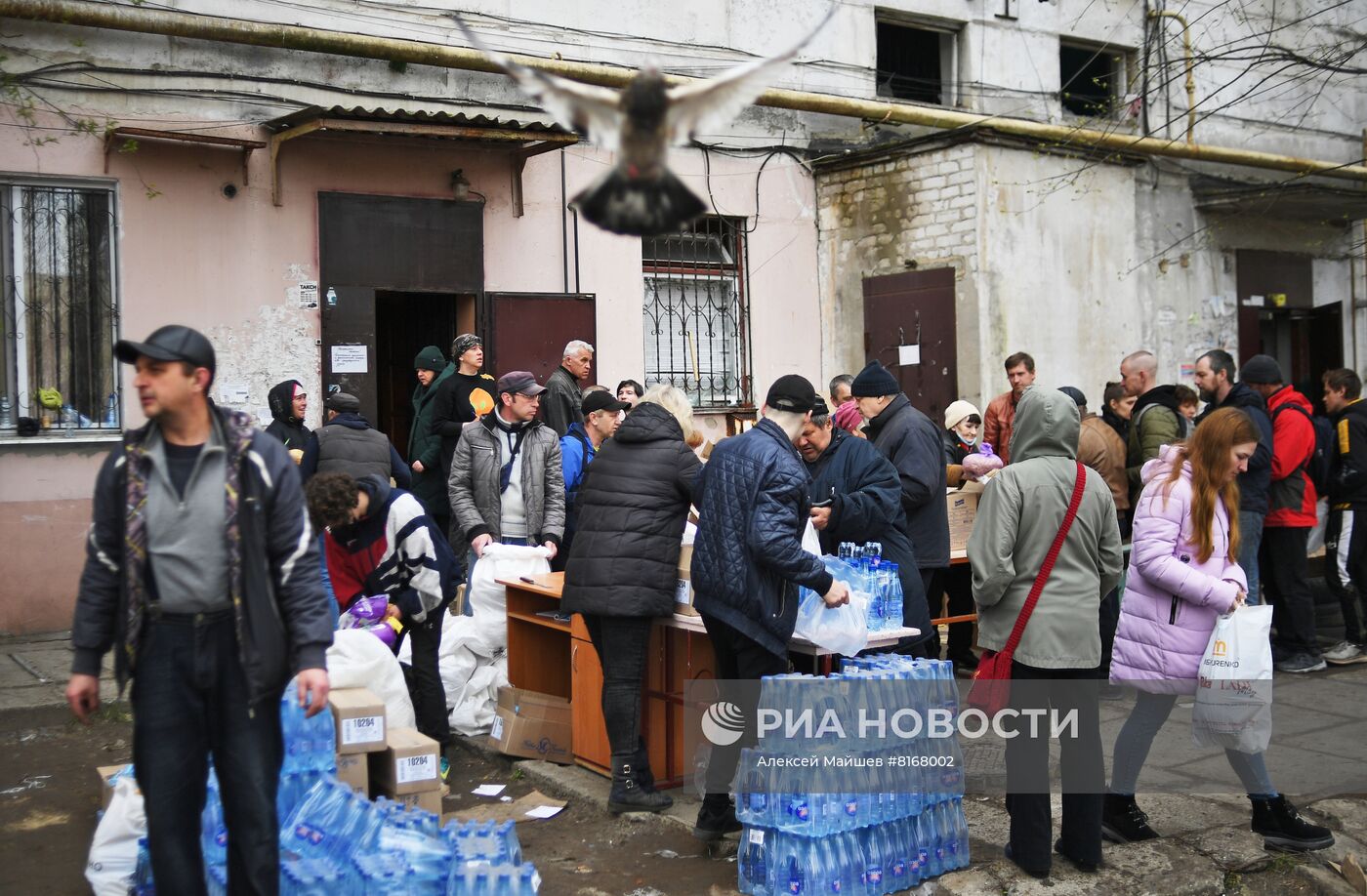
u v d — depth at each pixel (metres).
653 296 11.91
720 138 12.00
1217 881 4.75
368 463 7.64
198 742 3.50
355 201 9.99
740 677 4.96
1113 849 4.99
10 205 8.87
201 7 9.37
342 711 4.71
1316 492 8.58
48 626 8.90
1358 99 16.02
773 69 2.27
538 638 6.55
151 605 3.44
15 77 8.68
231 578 3.41
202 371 3.43
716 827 4.94
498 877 3.95
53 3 8.62
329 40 9.60
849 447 6.09
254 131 9.59
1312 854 5.02
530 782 5.94
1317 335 15.97
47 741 6.36
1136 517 5.05
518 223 10.84
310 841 4.14
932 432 6.71
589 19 11.12
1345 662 8.34
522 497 7.26
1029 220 11.89
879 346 12.34
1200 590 4.81
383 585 5.69
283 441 7.99
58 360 9.09
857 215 12.45
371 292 10.09
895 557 5.98
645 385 11.69
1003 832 5.22
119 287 9.16
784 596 4.85
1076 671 4.68
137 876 4.25
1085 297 12.36
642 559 5.24
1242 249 14.73
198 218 9.41
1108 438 8.35
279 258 9.73
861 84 12.66
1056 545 4.65
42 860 4.82
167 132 8.91
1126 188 12.78
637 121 2.19
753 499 4.82
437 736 5.82
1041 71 13.68
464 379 9.17
